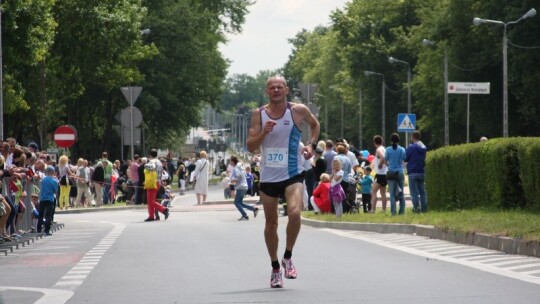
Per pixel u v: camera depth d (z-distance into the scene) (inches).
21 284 778.8
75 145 4170.8
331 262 908.6
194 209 2504.9
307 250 1056.8
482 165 1432.1
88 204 2650.1
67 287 745.0
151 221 1959.9
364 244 1149.1
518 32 3663.9
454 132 4530.0
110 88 3558.1
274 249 713.6
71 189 2652.6
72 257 1035.3
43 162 1572.3
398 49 5526.6
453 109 4505.4
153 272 844.0
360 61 5615.2
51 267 922.7
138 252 1080.8
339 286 707.4
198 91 4407.0
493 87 4126.5
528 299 620.1
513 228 1047.6
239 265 896.3
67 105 3878.0
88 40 3036.4
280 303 617.3
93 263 952.3
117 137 4576.8
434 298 630.5
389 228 1392.7
